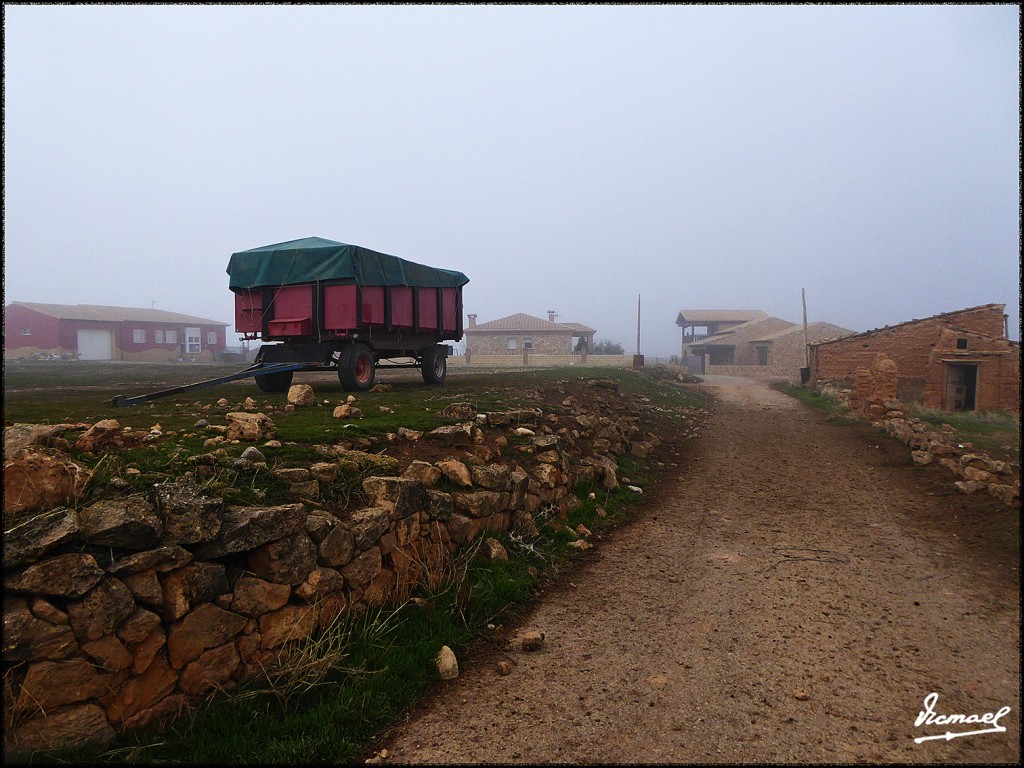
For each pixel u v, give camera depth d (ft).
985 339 82.79
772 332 201.16
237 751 10.78
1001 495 29.01
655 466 40.88
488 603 17.94
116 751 9.91
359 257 38.93
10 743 9.06
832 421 63.21
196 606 11.57
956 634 16.35
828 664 14.71
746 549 24.26
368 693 12.87
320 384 51.01
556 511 26.66
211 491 13.26
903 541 24.99
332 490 16.70
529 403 40.81
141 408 27.58
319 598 13.88
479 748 11.57
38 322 169.68
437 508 19.01
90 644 9.96
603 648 15.85
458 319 54.34
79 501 11.26
